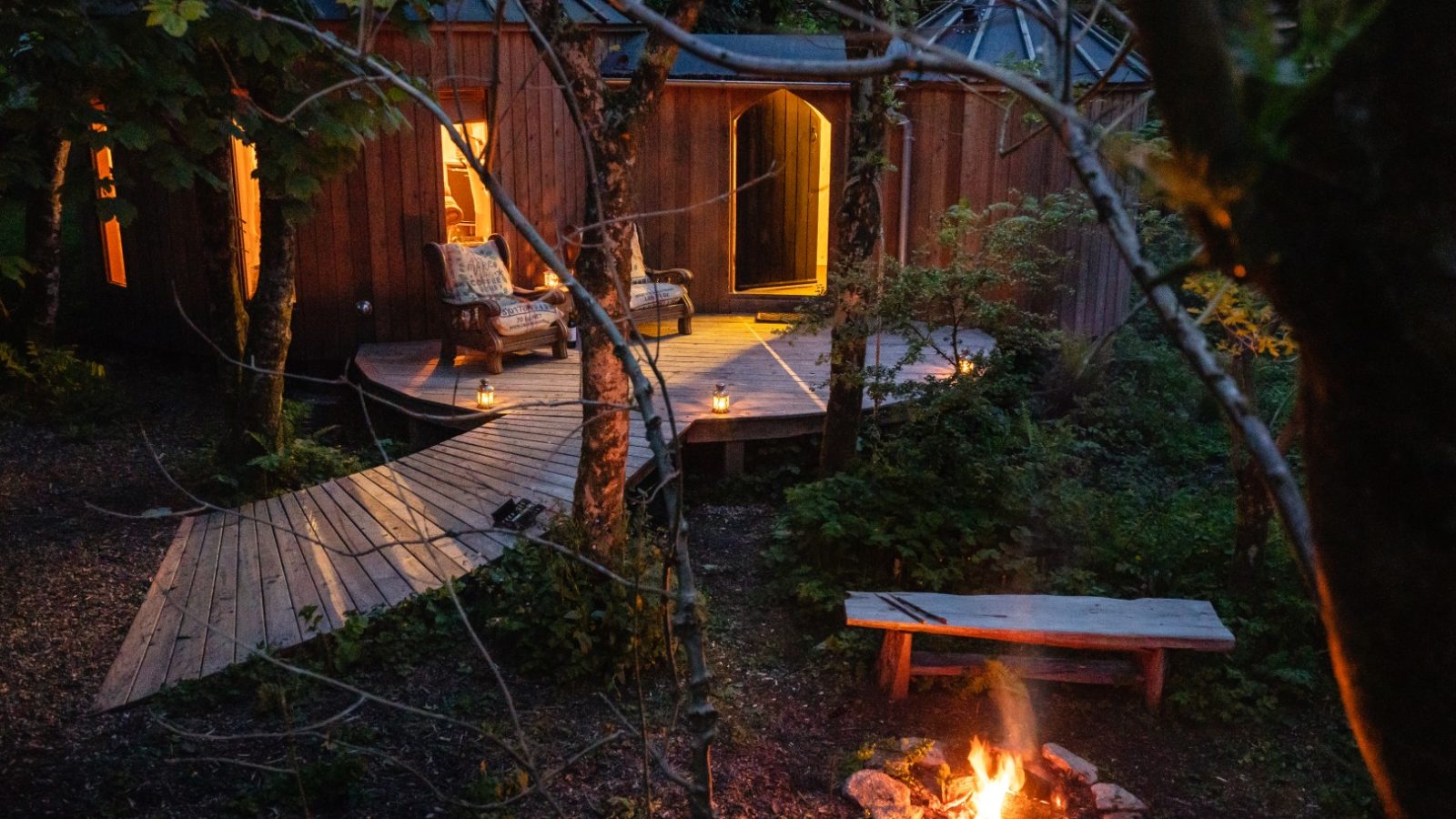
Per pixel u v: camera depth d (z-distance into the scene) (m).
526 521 6.36
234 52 5.96
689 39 1.19
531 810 4.24
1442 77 0.88
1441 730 0.98
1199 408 9.82
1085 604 5.38
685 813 4.26
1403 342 0.92
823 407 8.59
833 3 1.19
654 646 5.34
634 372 1.92
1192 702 5.24
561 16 5.14
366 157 10.62
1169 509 7.27
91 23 4.84
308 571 6.14
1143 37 1.01
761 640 5.90
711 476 8.42
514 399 8.96
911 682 5.45
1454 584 0.95
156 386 10.56
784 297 12.53
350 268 10.82
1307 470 1.08
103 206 5.32
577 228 2.22
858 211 6.84
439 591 5.75
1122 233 1.09
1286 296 0.99
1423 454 0.94
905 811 4.34
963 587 6.20
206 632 5.46
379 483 7.49
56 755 4.44
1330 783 4.82
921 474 6.64
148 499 7.60
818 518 6.41
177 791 4.23
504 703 5.04
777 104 14.05
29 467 8.12
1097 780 4.70
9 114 5.23
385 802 4.24
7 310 9.84
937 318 6.96
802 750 4.88
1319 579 1.07
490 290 10.29
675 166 12.00
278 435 7.90
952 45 11.13
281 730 4.68
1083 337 9.66
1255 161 0.95
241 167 10.40
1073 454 7.81
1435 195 0.89
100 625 5.64
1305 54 0.95
